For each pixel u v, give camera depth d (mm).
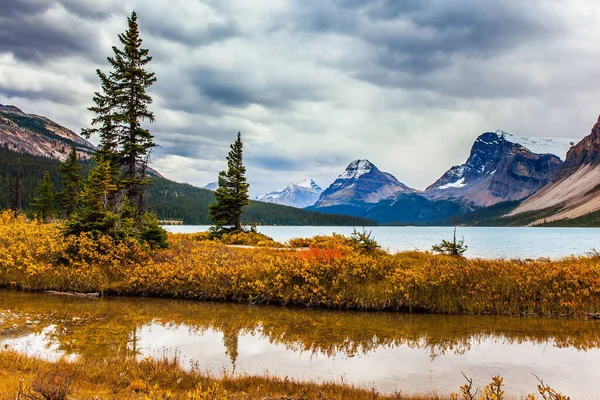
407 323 15492
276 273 19781
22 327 13711
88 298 19219
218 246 29391
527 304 17109
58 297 19125
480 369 10586
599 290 16812
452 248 26984
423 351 12133
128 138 30344
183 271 20516
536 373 10281
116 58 30234
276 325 15070
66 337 12758
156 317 15938
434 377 10016
